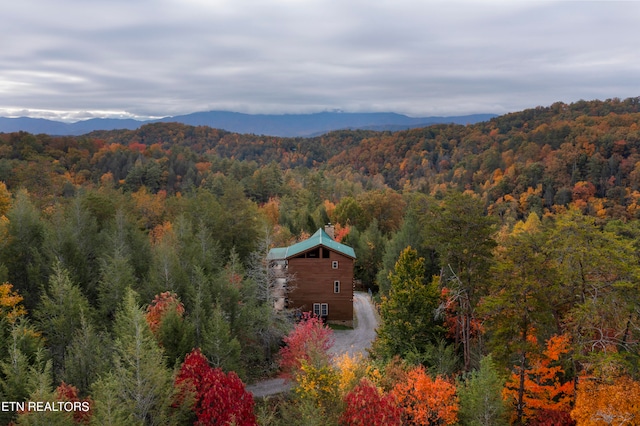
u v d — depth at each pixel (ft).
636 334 77.41
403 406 74.84
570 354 86.63
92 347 74.28
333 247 145.28
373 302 172.96
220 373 70.13
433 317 107.24
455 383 85.76
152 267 116.57
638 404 64.23
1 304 86.28
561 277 80.18
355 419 61.26
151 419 64.13
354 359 92.07
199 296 97.50
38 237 120.78
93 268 126.93
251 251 169.89
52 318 84.64
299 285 146.20
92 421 54.24
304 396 65.41
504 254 92.27
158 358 64.54
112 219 171.42
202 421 65.41
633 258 76.95
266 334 113.39
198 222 184.24
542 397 84.12
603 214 339.77
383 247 205.46
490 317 88.69
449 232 104.99
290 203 355.36
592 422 66.18
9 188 276.82
